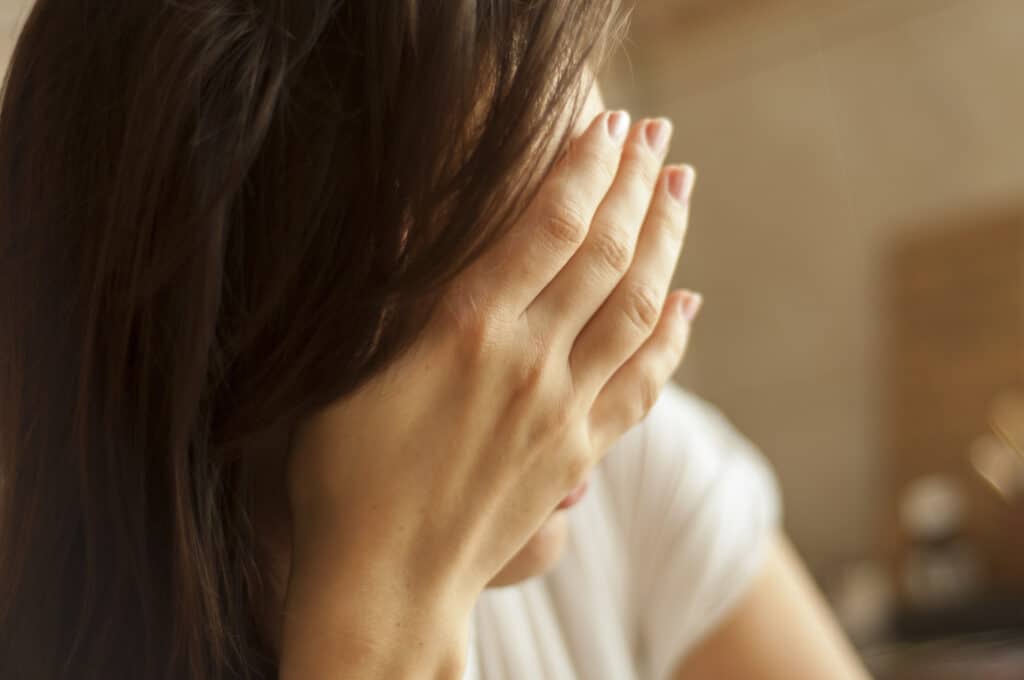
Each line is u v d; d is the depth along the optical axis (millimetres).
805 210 1771
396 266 405
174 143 397
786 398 1843
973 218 1618
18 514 480
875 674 1394
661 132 477
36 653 484
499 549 464
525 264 436
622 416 488
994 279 1597
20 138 461
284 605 458
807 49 1716
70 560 477
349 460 444
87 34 431
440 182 393
